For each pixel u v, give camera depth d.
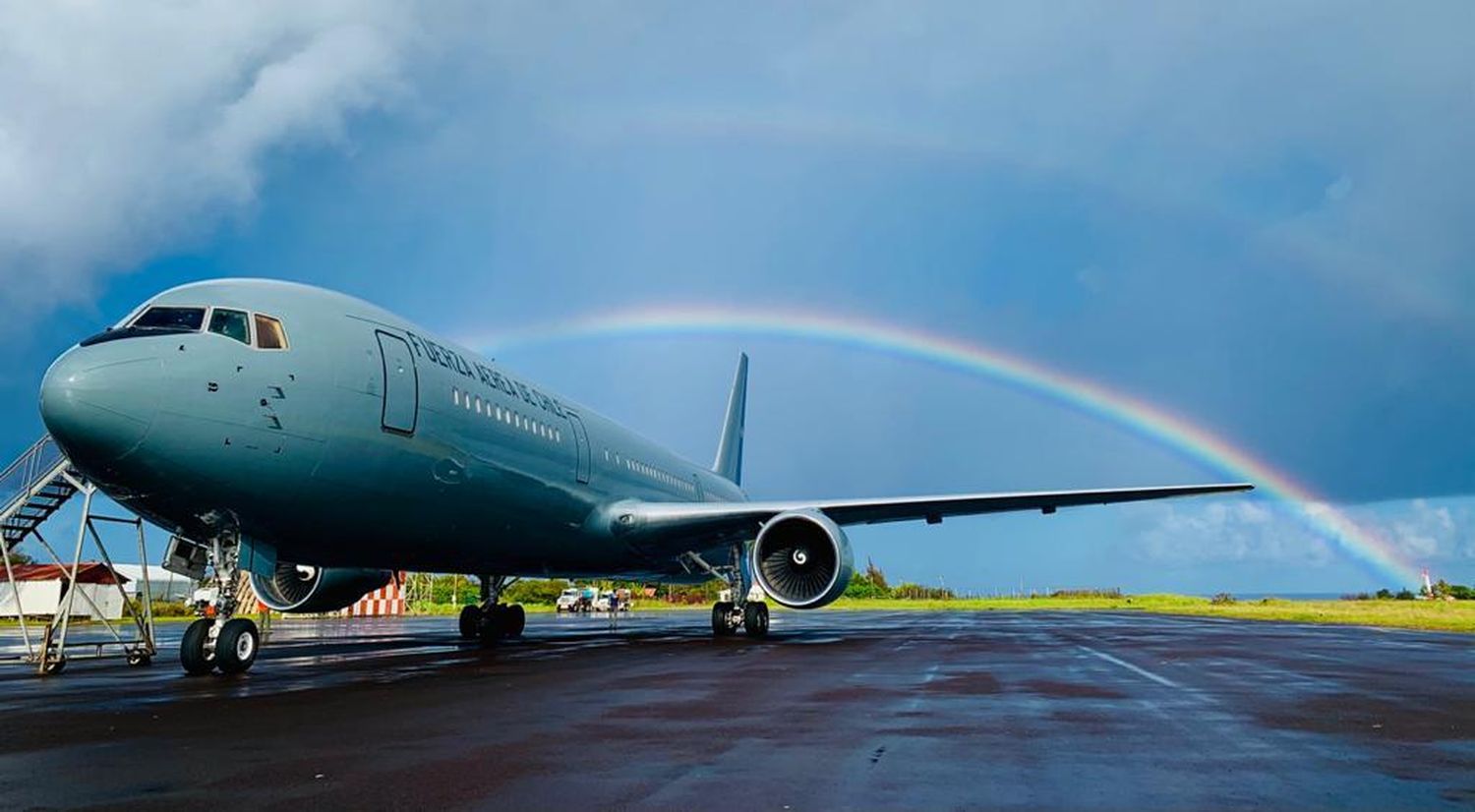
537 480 16.20
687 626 29.83
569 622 34.56
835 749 5.97
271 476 11.05
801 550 17.92
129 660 14.03
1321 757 5.72
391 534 13.58
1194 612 46.69
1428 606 60.69
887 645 17.41
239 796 4.71
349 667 12.60
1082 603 89.62
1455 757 5.73
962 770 5.31
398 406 12.65
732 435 35.62
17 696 9.37
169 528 11.67
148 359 10.10
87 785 4.97
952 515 20.52
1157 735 6.52
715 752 5.88
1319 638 19.84
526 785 4.93
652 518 18.89
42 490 13.66
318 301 12.35
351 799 4.63
